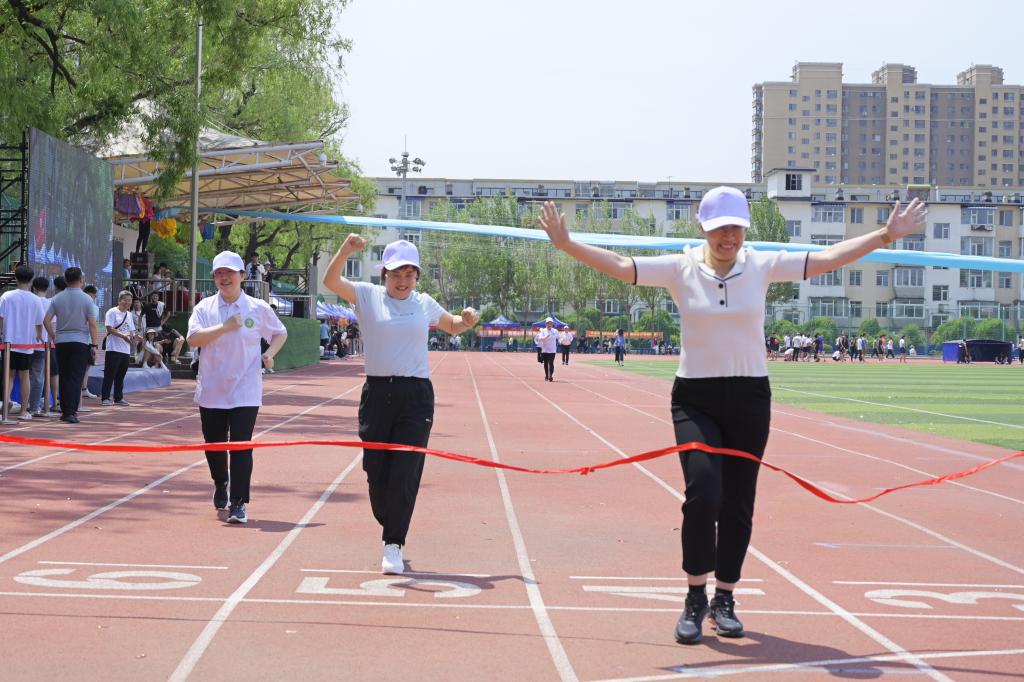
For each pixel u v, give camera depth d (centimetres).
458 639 539
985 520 948
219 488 884
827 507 1006
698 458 545
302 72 4228
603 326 10606
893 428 1934
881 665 510
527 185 12719
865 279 11881
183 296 3519
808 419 2120
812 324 9838
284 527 841
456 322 729
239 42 2705
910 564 752
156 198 2758
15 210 2138
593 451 1445
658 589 661
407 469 692
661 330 10138
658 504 1001
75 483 1047
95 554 725
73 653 502
